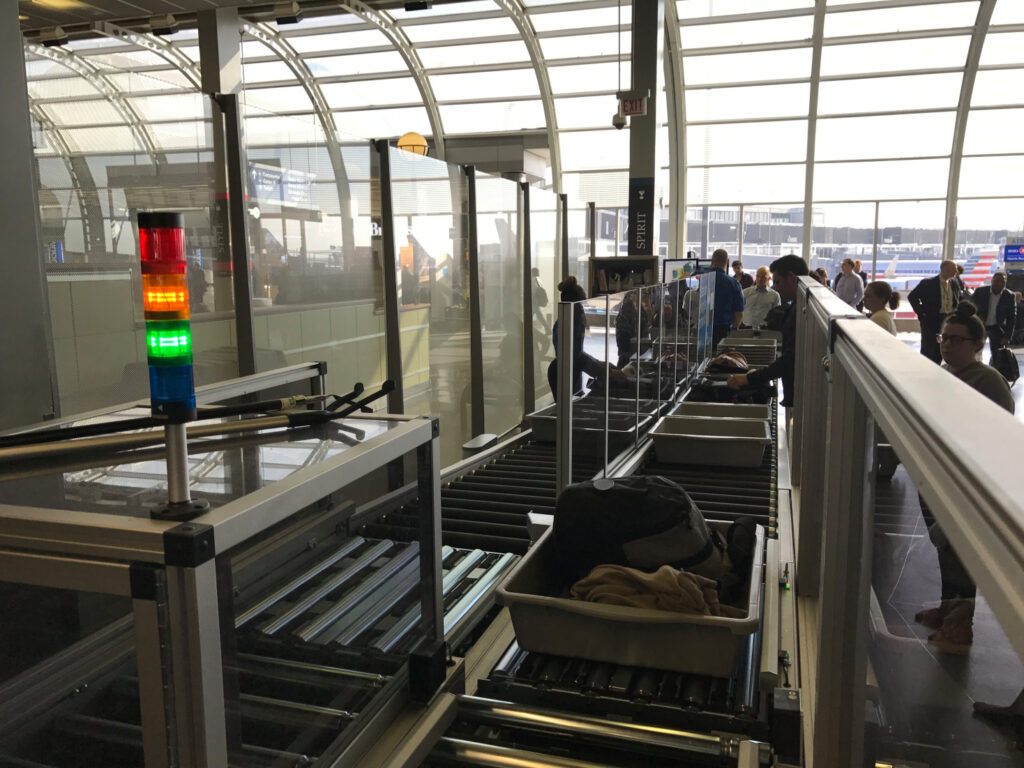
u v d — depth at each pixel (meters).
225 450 1.38
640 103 8.53
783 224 15.99
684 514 2.02
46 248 2.61
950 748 1.28
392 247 4.32
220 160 3.31
